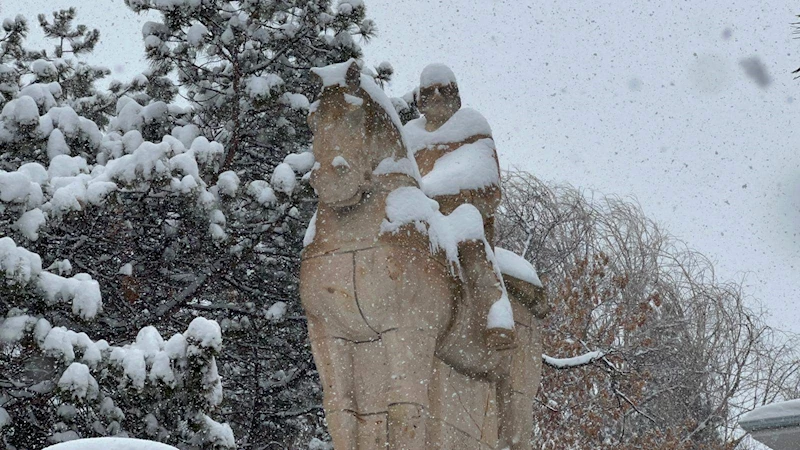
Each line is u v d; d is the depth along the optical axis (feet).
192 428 35.12
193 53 49.42
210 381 32.32
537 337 27.71
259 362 47.60
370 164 22.33
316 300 22.44
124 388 31.58
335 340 22.52
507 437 26.50
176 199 39.34
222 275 44.04
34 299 32.04
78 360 32.12
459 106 27.66
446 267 23.40
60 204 35.01
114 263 43.55
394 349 22.04
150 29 48.67
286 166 41.22
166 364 31.94
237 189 40.93
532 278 27.45
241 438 47.96
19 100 40.24
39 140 41.29
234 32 46.93
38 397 34.14
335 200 21.86
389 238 22.24
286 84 49.60
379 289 22.02
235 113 46.50
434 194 25.13
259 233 42.65
